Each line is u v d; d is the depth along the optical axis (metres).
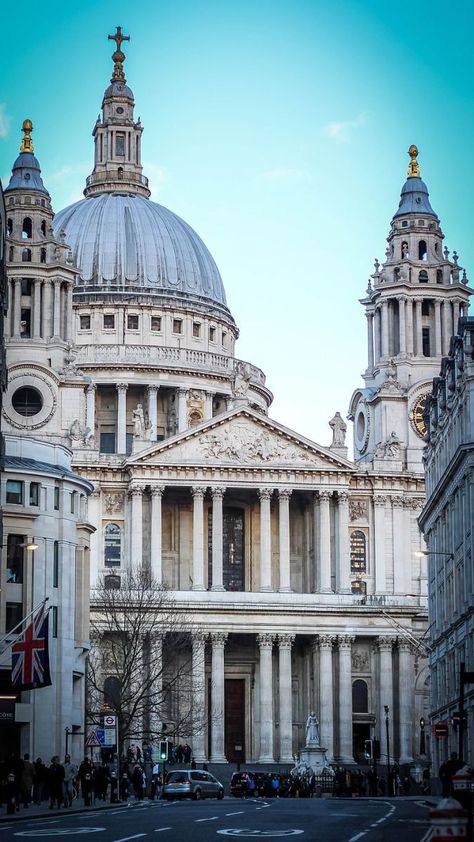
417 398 192.25
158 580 175.62
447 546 129.75
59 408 185.88
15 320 189.12
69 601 126.94
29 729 121.38
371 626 179.25
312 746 155.25
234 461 181.00
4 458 121.88
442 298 197.12
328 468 182.75
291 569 189.38
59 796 90.31
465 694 113.00
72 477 128.38
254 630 176.38
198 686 172.00
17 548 123.56
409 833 58.12
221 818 73.25
